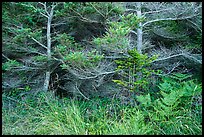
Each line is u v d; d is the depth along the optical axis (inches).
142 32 232.4
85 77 217.6
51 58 235.3
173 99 184.5
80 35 256.7
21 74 256.5
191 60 231.6
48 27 240.4
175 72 238.7
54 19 245.9
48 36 240.2
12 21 236.5
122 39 182.7
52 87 264.1
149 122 183.2
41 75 259.8
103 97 238.1
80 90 245.0
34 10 230.2
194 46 230.1
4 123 200.1
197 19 228.8
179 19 232.2
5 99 243.6
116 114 204.8
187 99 197.9
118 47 188.9
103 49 210.4
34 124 194.1
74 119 195.6
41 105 223.5
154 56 200.2
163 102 192.5
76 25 251.0
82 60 193.0
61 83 271.0
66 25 258.1
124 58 219.5
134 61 198.5
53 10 244.2
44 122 190.9
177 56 233.8
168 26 244.1
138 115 185.9
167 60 237.5
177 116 185.8
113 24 188.2
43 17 252.7
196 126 178.1
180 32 245.3
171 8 218.5
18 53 249.8
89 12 223.5
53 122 190.9
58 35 231.3
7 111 221.3
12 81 250.2
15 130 188.1
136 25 194.9
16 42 231.1
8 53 250.2
